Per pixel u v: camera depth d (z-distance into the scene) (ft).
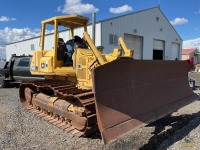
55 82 20.58
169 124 18.79
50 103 18.97
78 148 14.32
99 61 15.94
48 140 15.51
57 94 17.78
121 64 14.24
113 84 13.99
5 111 22.43
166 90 18.47
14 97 30.12
